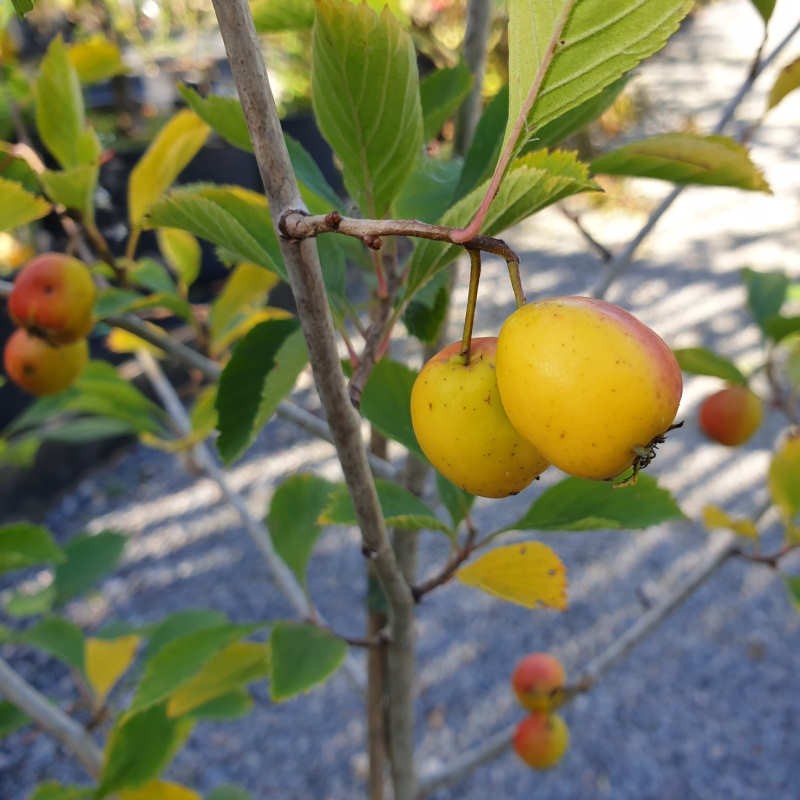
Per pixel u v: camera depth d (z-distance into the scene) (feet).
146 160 0.66
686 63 6.64
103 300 0.68
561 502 0.53
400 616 0.49
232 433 0.45
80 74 0.88
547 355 0.31
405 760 0.61
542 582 0.49
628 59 0.27
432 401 0.36
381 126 0.39
